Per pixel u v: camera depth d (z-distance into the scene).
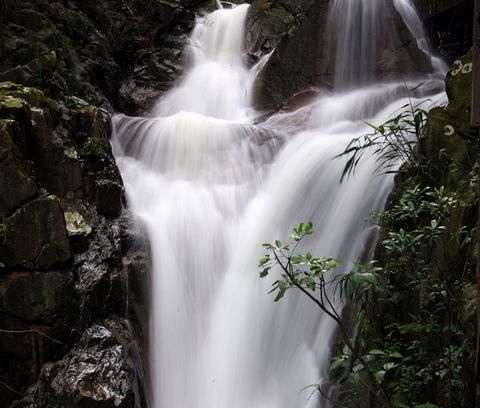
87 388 4.09
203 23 11.91
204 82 10.30
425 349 3.38
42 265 4.43
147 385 4.91
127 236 5.39
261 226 6.12
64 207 5.02
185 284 5.63
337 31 9.41
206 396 5.18
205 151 7.15
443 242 3.51
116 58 10.09
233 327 5.45
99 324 4.70
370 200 5.20
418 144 4.54
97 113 6.16
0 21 6.75
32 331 4.34
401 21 9.23
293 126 8.09
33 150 4.97
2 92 5.04
